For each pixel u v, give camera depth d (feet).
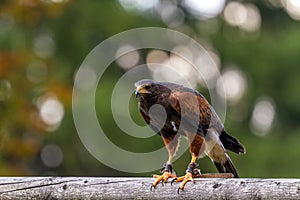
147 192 31.50
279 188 29.19
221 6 132.87
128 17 108.88
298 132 116.67
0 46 85.20
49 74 67.41
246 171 104.73
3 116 61.67
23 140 62.34
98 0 108.27
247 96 120.67
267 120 121.49
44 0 62.49
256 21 136.05
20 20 64.44
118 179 32.01
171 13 128.67
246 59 122.72
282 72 122.93
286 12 137.59
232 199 29.99
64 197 32.40
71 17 103.04
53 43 102.06
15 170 62.69
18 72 63.16
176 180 31.60
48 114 83.05
